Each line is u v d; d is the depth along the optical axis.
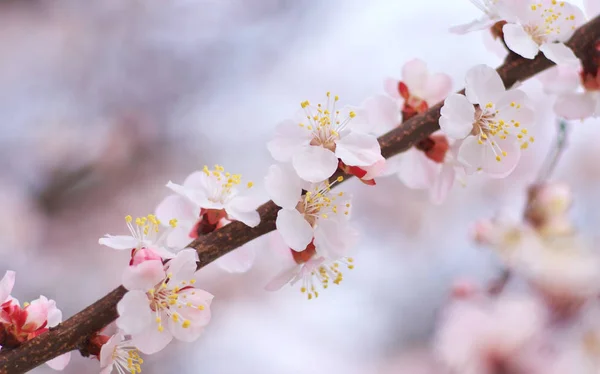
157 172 1.35
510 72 0.58
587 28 0.59
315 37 1.55
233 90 1.47
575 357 0.73
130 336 0.56
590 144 1.36
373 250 1.36
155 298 0.56
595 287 0.73
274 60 1.51
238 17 1.52
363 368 1.25
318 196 0.57
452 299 0.78
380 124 0.60
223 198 0.57
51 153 1.30
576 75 0.61
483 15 0.59
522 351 0.73
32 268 1.19
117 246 0.56
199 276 1.28
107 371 0.56
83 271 1.22
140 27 1.46
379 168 0.56
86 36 1.42
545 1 0.58
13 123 1.32
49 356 0.55
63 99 1.37
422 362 1.23
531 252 0.74
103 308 0.56
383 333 1.29
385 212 1.38
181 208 0.58
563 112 0.61
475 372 0.73
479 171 0.58
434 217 1.37
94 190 1.30
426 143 0.60
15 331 0.55
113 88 1.40
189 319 0.56
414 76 0.61
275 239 0.59
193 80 1.45
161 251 0.56
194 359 1.20
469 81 0.57
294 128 0.57
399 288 1.33
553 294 0.73
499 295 0.74
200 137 1.40
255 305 1.28
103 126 1.35
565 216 0.74
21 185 1.26
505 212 0.77
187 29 1.48
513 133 0.57
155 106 1.41
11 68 1.37
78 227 1.25
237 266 0.58
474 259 1.31
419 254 1.35
